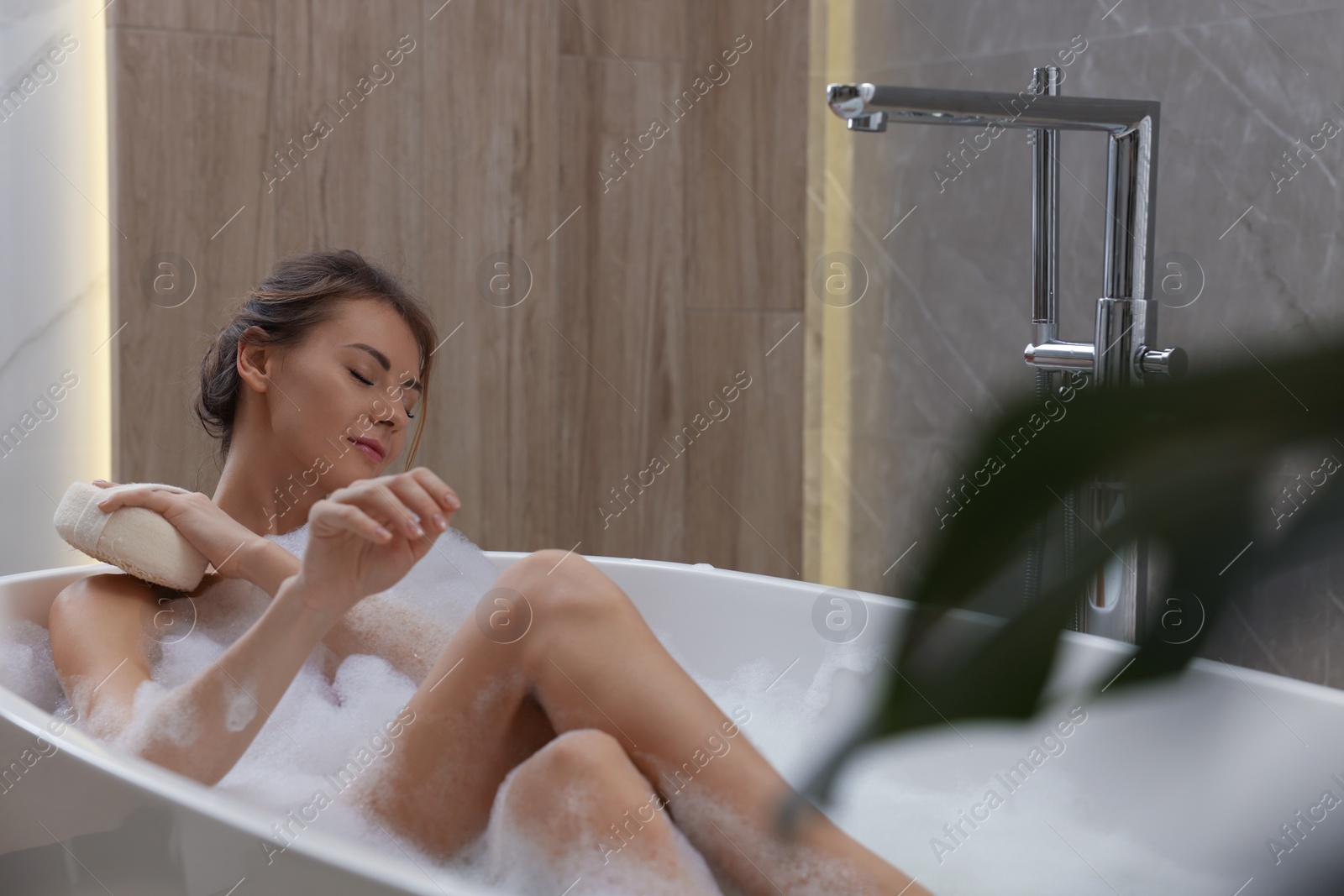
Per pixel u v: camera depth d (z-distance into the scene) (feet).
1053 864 3.53
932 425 7.21
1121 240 4.32
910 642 0.59
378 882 2.42
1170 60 5.63
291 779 3.41
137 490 3.71
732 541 8.18
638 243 7.86
